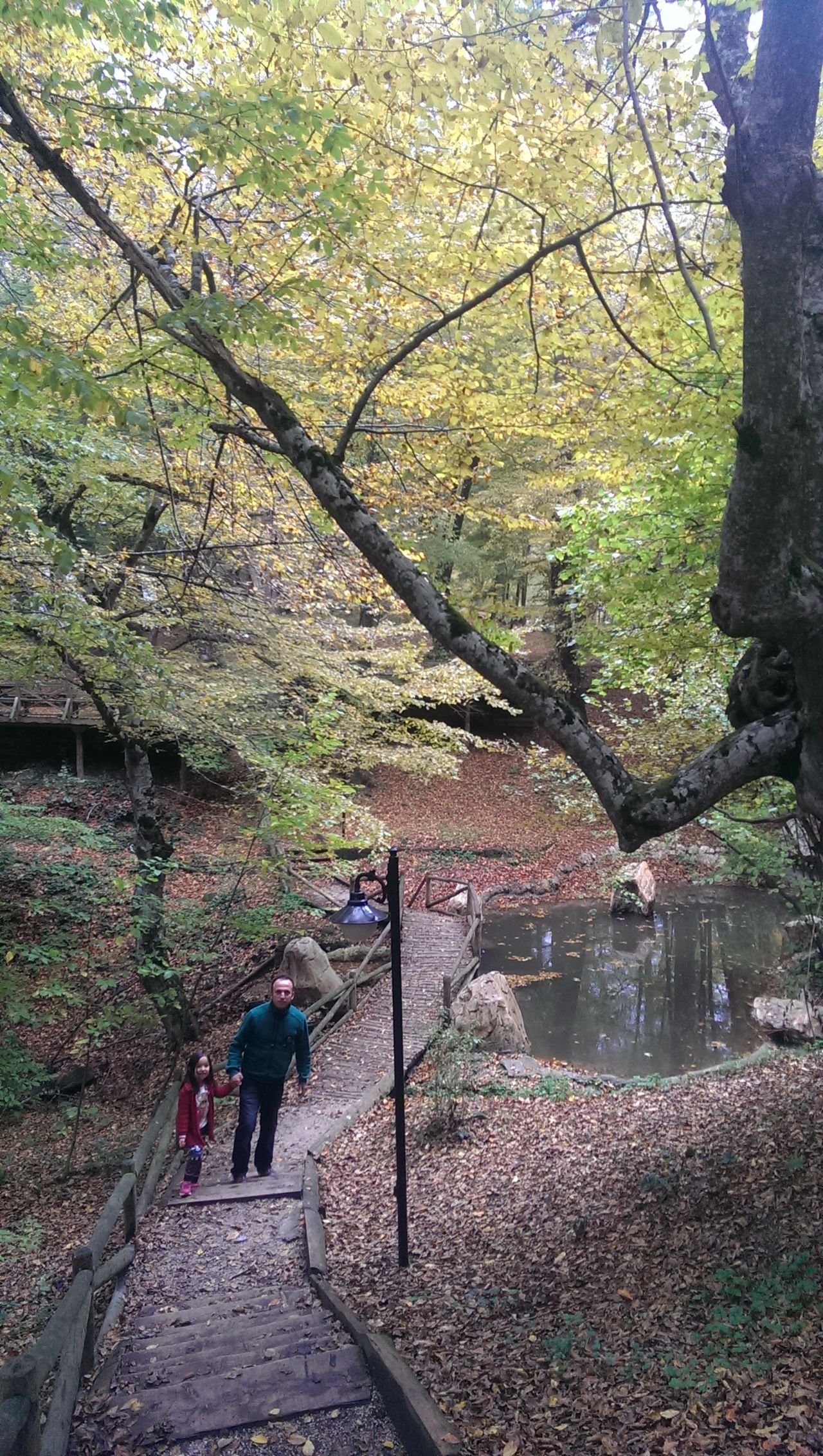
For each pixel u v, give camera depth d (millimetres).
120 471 10773
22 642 11477
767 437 4016
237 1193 8258
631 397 7230
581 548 10852
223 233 7500
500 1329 5023
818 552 4961
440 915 19734
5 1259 8219
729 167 4109
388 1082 11273
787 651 4723
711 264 6574
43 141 5516
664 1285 5098
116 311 7172
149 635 17688
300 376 9055
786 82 3812
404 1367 4457
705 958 18094
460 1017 13156
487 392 7836
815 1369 3863
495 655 5215
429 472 8414
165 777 25406
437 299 7387
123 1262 6594
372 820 14773
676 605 10547
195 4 6227
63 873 13945
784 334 3916
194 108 5359
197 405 7754
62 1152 11172
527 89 5340
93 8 5160
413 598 5277
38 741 25453
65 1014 13430
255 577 13516
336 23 5617
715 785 5066
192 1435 4266
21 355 5016
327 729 13828
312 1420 4375
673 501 9023
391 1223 7430
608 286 7109
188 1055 13703
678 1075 12180
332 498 5395
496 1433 3875
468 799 27312
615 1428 3746
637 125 5711
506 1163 8430
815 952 12680
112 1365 5020
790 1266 4859
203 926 15195
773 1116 7793
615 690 25875
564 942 19172
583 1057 13633
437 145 6012
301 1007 15133
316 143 6090
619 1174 7367
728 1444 3490
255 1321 5625
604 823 25094
